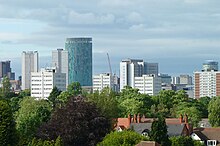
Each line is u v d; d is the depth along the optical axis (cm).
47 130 17950
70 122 17962
